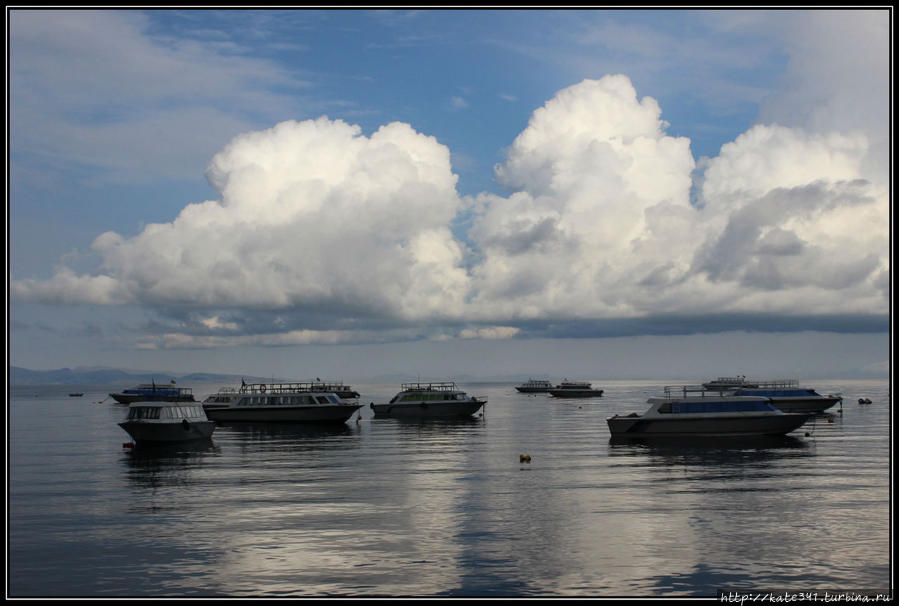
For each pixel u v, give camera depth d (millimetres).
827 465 52938
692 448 64625
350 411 99250
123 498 42312
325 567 29297
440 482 47125
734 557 30188
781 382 135875
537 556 30438
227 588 27188
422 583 27578
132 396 197250
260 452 64875
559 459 57969
